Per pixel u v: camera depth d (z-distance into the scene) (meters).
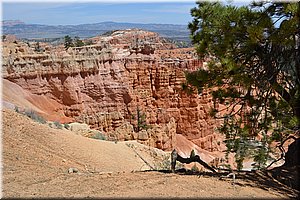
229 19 10.23
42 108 60.09
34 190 7.89
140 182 8.86
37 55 63.12
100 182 8.73
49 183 8.48
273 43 9.95
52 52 65.88
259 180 10.59
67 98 64.38
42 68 62.97
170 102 71.12
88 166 16.89
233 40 10.38
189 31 11.27
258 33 9.60
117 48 75.00
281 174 11.34
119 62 71.12
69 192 7.86
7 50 61.22
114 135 61.62
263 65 10.77
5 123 17.09
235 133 11.80
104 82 68.06
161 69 71.75
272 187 9.91
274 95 11.30
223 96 11.23
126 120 67.31
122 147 29.42
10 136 15.19
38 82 61.94
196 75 11.32
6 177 8.77
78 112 64.00
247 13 10.18
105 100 67.75
